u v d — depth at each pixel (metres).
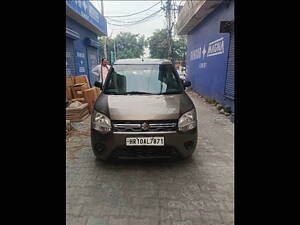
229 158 4.30
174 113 3.69
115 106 3.80
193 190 3.26
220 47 9.41
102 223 2.62
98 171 3.81
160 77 4.64
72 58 11.14
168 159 4.02
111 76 4.71
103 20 16.50
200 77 13.37
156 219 2.68
